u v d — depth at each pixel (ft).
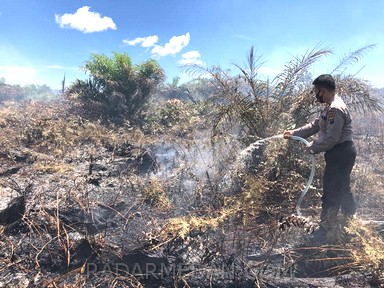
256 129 15.29
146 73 34.83
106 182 14.56
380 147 22.11
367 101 15.39
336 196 10.52
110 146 21.47
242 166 14.25
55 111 32.32
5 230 9.73
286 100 15.89
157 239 9.27
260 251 9.61
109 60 34.35
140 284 7.88
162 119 32.58
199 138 21.35
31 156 17.85
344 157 10.16
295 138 11.18
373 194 13.74
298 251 9.64
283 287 7.97
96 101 33.24
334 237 9.64
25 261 8.64
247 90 15.98
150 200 12.82
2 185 13.07
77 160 18.35
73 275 8.15
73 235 9.70
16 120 27.35
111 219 11.14
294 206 12.16
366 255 8.39
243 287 7.99
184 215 11.67
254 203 10.61
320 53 15.84
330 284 8.01
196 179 13.99
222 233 10.12
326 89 10.37
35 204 11.53
